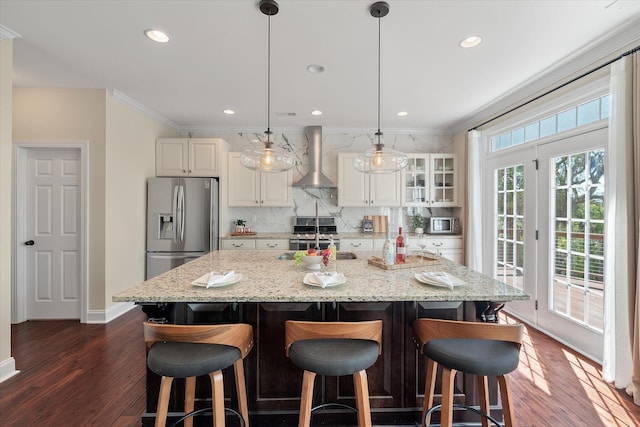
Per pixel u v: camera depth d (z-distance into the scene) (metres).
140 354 2.55
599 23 2.03
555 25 2.06
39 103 3.18
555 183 2.85
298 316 1.76
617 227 2.02
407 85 3.09
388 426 1.77
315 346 1.43
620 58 2.01
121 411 1.85
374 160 2.36
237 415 1.63
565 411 1.85
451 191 4.69
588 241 2.50
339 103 3.62
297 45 2.34
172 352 1.40
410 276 1.94
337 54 2.47
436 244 4.41
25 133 3.18
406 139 4.85
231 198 4.52
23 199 3.26
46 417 1.80
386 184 4.58
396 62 2.60
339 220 4.89
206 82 3.03
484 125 3.93
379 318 1.77
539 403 1.92
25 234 3.27
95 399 1.96
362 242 4.36
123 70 2.77
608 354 2.13
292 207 4.86
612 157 2.06
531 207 3.13
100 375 2.24
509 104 3.40
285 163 2.35
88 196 3.22
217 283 1.67
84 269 3.23
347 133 4.82
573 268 2.65
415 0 1.83
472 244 3.94
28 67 2.72
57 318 3.33
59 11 1.93
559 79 2.71
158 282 1.79
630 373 2.00
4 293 2.18
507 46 2.33
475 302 1.77
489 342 1.48
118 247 3.45
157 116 4.11
